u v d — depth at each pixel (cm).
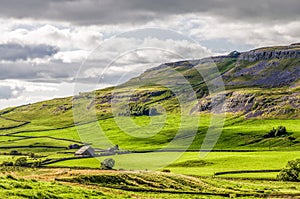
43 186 5375
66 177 8288
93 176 7869
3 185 4650
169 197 7681
